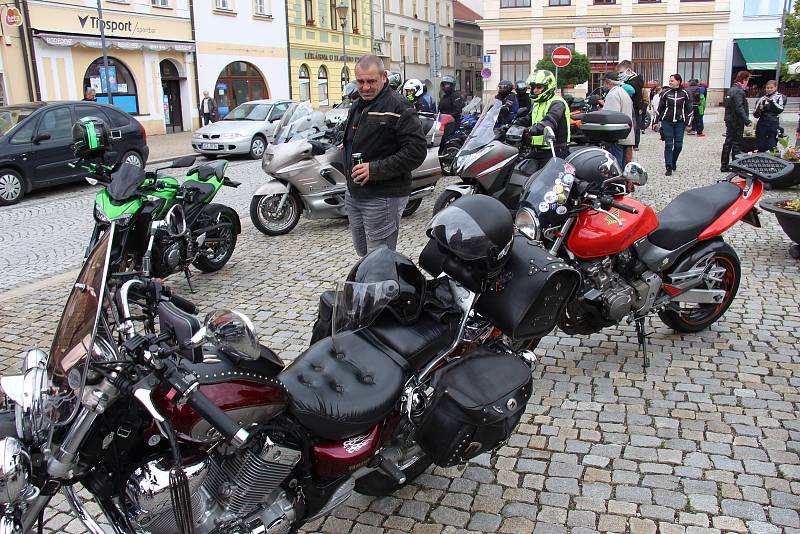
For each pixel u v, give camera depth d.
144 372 2.18
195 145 18.50
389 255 3.16
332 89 38.53
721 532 3.06
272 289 6.61
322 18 36.88
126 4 25.09
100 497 2.48
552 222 4.14
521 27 39.91
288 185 8.58
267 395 2.46
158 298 2.39
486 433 2.87
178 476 2.23
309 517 2.76
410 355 3.00
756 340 5.10
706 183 11.65
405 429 3.06
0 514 2.34
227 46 30.11
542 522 3.18
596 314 4.48
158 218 5.75
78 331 2.39
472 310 3.29
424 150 5.25
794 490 3.34
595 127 5.58
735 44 37.78
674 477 3.47
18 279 7.26
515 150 7.03
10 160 11.88
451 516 3.24
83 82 23.98
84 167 5.63
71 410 2.31
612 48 39.28
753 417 4.02
